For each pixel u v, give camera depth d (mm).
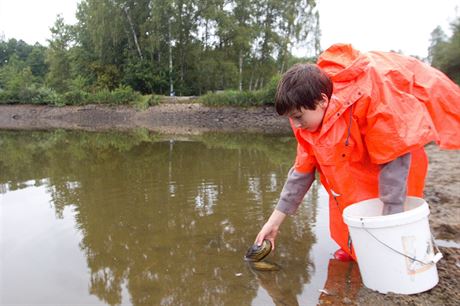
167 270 2502
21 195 4367
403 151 1902
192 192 4371
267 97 18516
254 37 24891
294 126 2291
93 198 4203
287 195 2455
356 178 2180
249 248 2783
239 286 2268
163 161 6738
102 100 22422
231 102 19078
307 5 26344
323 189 4270
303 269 2426
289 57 26469
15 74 35156
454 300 1927
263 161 6625
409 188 2219
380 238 1933
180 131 14164
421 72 2230
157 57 25719
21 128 16125
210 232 3125
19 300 2174
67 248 2867
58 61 32844
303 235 2945
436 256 2033
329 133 2055
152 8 23250
